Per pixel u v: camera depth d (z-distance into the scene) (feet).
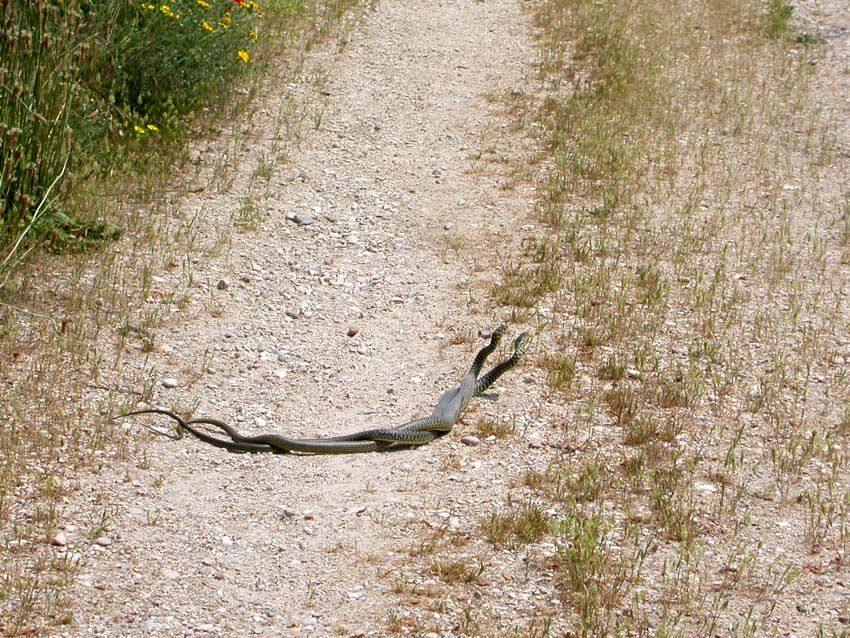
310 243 35.99
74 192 33.91
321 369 28.73
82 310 29.17
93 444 23.75
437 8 62.95
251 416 26.25
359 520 22.25
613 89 50.08
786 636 18.83
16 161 31.27
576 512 21.93
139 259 32.71
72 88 33.47
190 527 21.70
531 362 28.96
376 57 54.65
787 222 38.70
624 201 39.50
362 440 24.95
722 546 21.49
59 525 21.06
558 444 25.18
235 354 28.86
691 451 24.94
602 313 31.40
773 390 27.48
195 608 19.25
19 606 18.61
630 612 19.25
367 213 38.50
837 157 44.83
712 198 40.32
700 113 48.75
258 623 18.98
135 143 39.29
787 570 20.51
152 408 25.67
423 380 28.35
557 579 20.24
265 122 45.03
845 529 22.07
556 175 41.68
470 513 22.47
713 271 34.60
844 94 52.08
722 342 30.12
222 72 45.21
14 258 30.63
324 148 43.65
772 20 60.90
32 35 32.53
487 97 50.01
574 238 36.35
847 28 61.93
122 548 20.70
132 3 41.91
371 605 19.51
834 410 27.02
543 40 57.52
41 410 24.68
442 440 25.54
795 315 31.04
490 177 41.81
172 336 29.09
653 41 57.57
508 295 32.40
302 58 52.29
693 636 18.70
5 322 28.04
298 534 21.76
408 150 44.21
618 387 27.66
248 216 36.78
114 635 18.29
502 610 19.33
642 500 22.94
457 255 35.60
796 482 23.84
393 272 34.47
